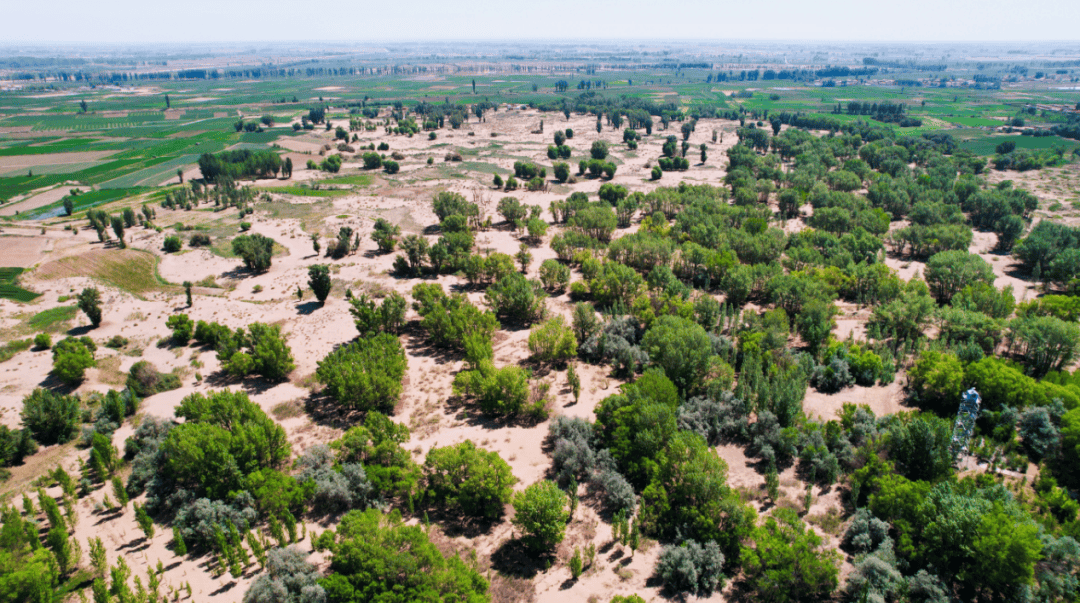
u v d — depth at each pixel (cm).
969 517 6044
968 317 10869
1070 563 6003
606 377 10519
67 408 9025
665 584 6262
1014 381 8700
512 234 19250
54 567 6234
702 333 10081
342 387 9106
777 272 13638
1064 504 6838
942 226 16588
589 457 7938
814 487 7656
